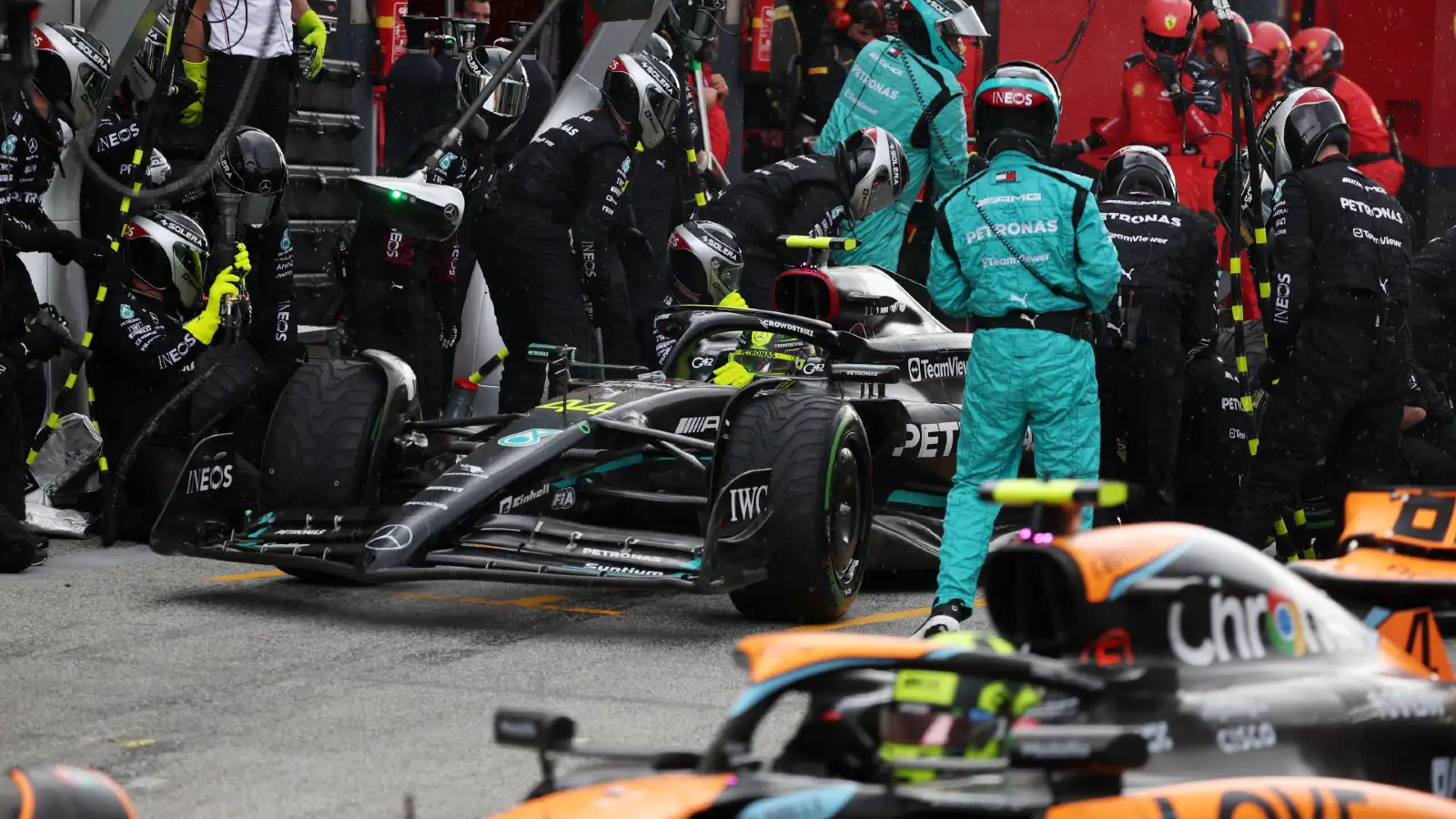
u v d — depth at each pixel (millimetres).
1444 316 32188
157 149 37250
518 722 12773
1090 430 25094
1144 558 13703
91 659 23688
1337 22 57938
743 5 57500
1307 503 32375
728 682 22688
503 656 24094
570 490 27172
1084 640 13359
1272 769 13023
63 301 35312
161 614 26625
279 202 33469
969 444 25250
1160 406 29438
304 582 29344
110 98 35688
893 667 12531
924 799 11750
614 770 13164
